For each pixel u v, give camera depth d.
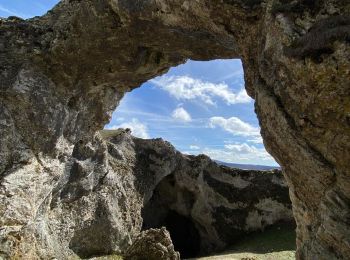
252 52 12.98
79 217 25.50
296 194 11.33
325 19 9.55
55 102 19.06
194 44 16.59
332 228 9.76
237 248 35.19
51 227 22.69
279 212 38.47
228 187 39.78
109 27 16.44
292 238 33.72
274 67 10.72
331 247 10.00
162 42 16.89
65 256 23.31
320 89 9.28
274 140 11.38
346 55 8.64
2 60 18.12
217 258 28.70
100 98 21.56
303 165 10.48
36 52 18.23
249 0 12.20
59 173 20.80
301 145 10.25
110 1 15.40
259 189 39.31
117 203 29.44
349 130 9.05
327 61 8.94
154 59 18.78
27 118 18.16
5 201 16.97
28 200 18.00
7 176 17.22
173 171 38.75
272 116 11.05
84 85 19.92
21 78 17.94
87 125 22.34
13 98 17.80
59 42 17.80
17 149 17.84
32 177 18.31
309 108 9.73
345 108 8.98
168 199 40.62
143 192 34.47
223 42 15.40
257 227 38.44
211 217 38.94
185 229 41.91
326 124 9.50
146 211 40.19
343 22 9.12
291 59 9.76
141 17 15.22
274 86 10.79
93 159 26.45
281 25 10.23
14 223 17.25
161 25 15.39
